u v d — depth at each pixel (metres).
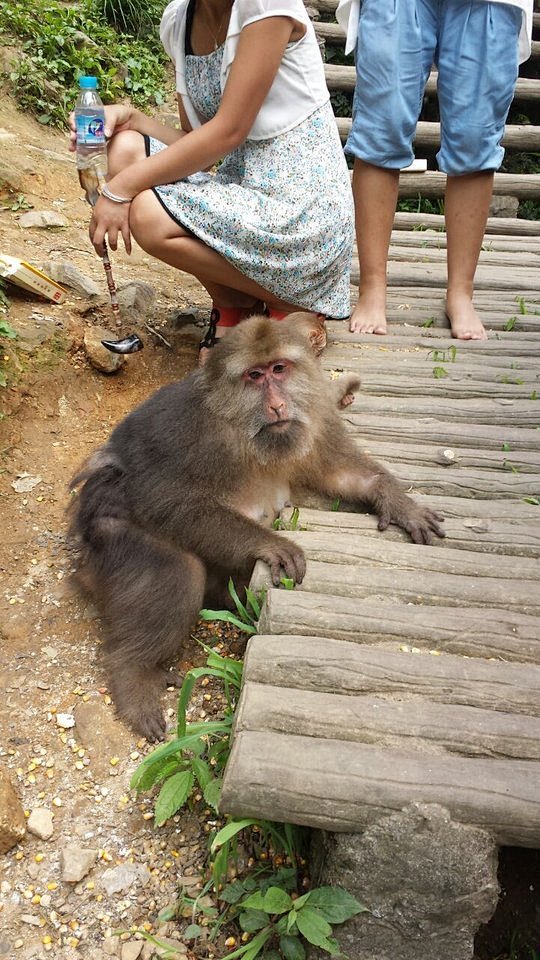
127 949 0.90
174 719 1.13
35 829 0.99
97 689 1.16
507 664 0.97
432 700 0.93
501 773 0.83
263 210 1.49
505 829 0.81
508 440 1.47
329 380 1.54
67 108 2.75
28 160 2.37
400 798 0.81
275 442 1.23
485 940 1.00
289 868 0.93
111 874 0.96
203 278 1.65
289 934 0.85
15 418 1.61
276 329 1.23
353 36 1.72
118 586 1.22
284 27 1.38
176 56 1.60
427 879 0.79
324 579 1.10
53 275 1.86
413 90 1.66
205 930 0.91
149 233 1.50
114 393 1.74
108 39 3.22
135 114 1.66
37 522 1.46
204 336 1.85
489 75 1.63
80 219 2.24
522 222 2.64
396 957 0.82
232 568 1.22
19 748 1.08
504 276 2.15
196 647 1.24
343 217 1.56
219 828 0.99
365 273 1.84
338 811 0.81
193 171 1.48
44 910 0.93
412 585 1.09
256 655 0.96
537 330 1.91
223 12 1.48
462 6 1.62
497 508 1.27
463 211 1.79
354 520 1.26
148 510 1.24
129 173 1.47
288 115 1.50
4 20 2.80
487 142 1.69
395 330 1.85
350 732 0.88
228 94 1.42
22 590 1.33
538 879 1.03
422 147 3.11
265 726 0.88
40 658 1.21
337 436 1.32
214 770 1.04
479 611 1.04
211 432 1.24
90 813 1.01
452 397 1.61
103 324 1.82
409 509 1.24
